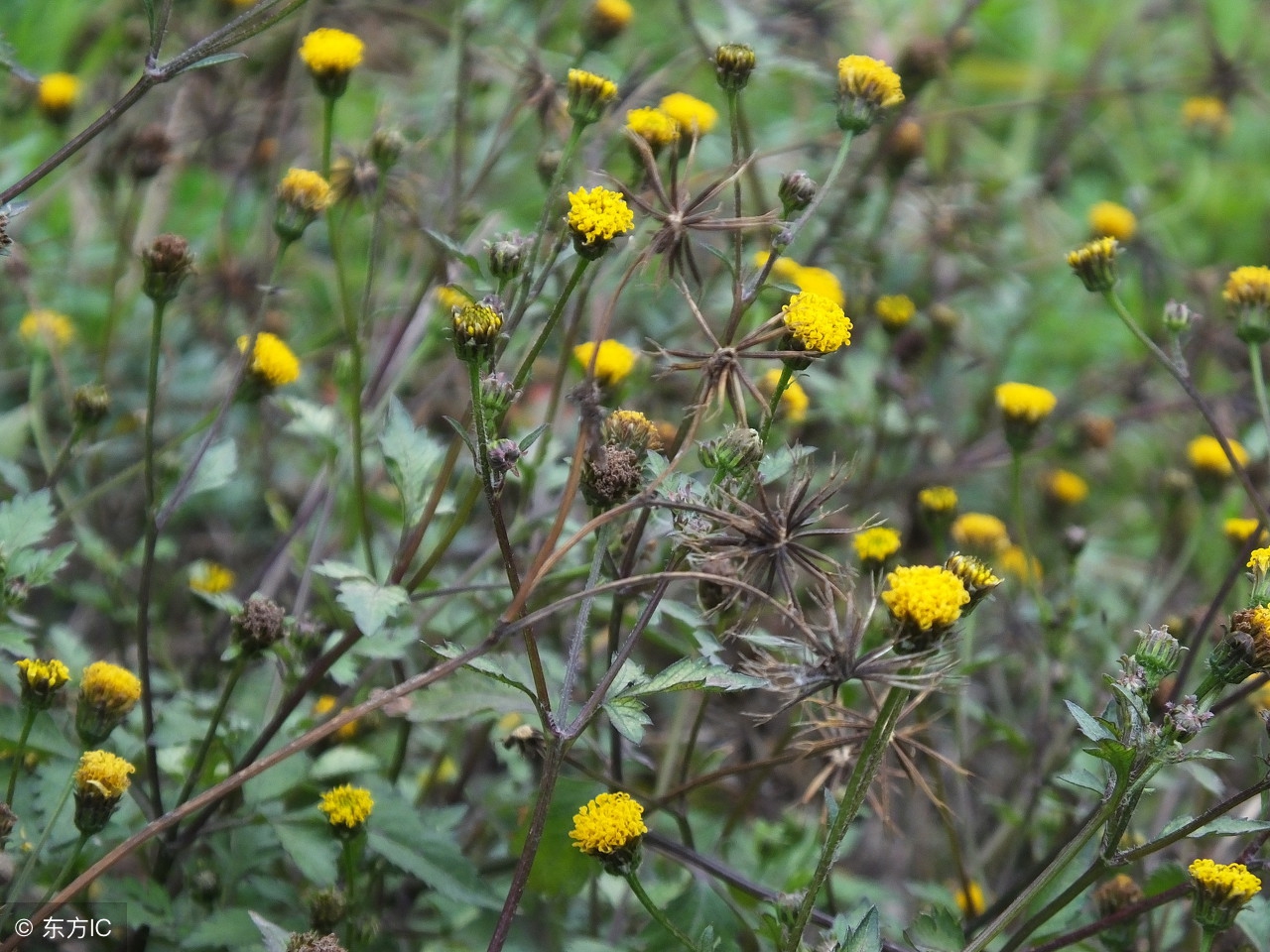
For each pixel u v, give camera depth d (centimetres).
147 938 49
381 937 50
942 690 47
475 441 44
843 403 61
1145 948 52
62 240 66
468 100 62
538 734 49
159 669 57
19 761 46
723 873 48
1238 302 50
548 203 47
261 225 67
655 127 50
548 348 57
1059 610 54
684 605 47
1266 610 44
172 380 63
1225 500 65
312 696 53
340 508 57
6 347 63
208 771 50
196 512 61
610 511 44
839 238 63
